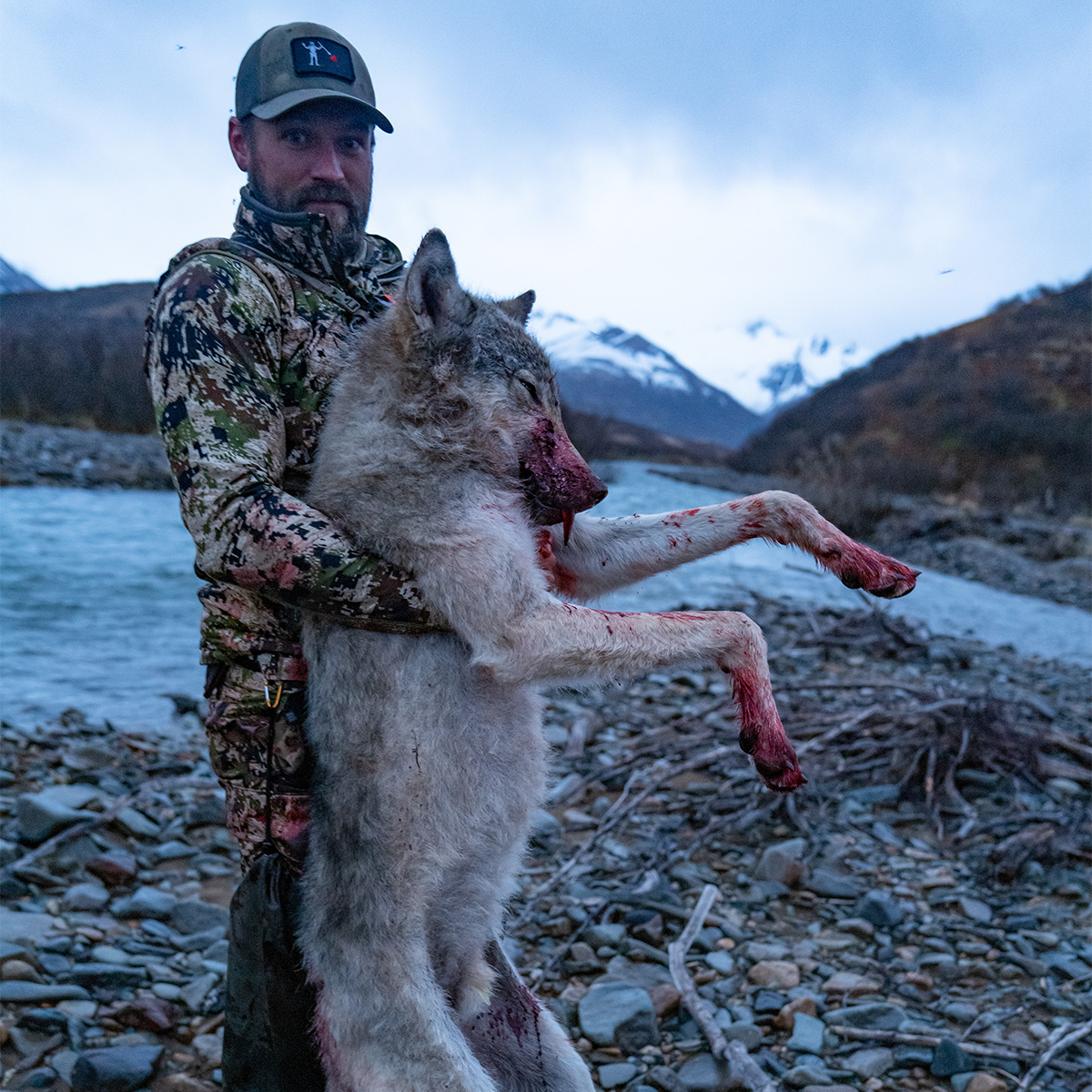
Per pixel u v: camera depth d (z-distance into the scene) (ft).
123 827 17.89
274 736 8.24
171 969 13.99
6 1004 12.64
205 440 7.47
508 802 8.36
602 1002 13.21
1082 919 16.01
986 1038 12.66
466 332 8.59
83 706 25.07
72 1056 11.82
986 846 18.79
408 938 7.86
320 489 8.30
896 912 15.90
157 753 22.17
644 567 9.50
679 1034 12.98
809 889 16.93
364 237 9.25
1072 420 123.34
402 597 7.71
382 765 7.96
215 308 7.73
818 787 20.94
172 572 42.42
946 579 59.62
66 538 49.11
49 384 107.04
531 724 8.57
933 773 21.67
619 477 125.70
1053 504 91.30
